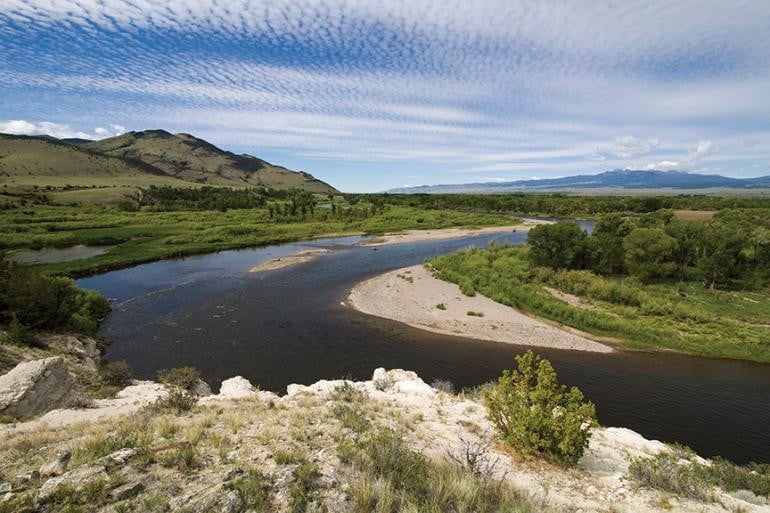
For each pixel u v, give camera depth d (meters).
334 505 5.41
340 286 42.75
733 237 42.91
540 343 28.98
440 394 15.45
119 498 5.16
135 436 7.80
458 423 11.73
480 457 8.45
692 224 49.75
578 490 7.62
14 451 7.27
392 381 17.72
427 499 5.70
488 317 33.72
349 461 6.96
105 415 11.64
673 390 22.83
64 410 11.88
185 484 5.76
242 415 10.34
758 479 8.95
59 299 25.56
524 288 39.94
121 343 26.77
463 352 27.05
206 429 8.81
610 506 6.98
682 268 45.25
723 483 8.82
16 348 18.42
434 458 8.10
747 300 38.41
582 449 8.77
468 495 5.84
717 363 26.56
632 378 24.25
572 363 26.14
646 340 30.05
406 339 28.98
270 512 5.11
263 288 41.66
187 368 19.98
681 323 32.44
